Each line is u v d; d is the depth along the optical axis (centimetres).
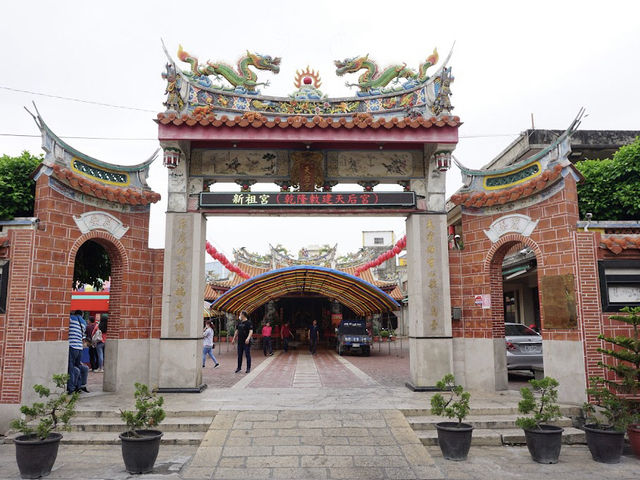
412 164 1056
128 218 997
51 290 841
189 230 1006
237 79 1059
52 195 859
